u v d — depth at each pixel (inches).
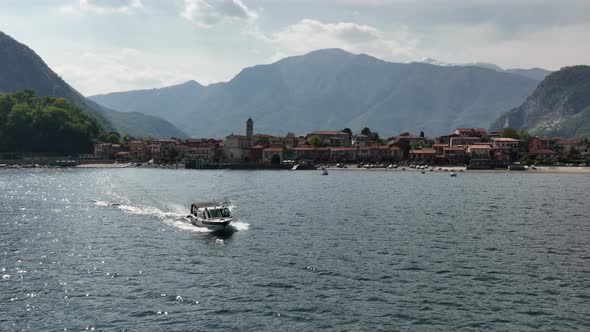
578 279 1935.3
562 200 4736.7
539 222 3304.6
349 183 7160.4
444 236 2783.0
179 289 1808.6
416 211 3858.3
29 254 2335.1
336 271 2034.9
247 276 1968.5
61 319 1536.7
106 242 2596.0
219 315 1572.3
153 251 2386.8
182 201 4503.0
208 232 2864.2
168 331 1454.2
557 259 2247.8
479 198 4916.3
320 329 1473.9
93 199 4692.4
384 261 2198.6
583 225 3184.1
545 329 1477.6
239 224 3154.5
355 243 2576.3
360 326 1496.1
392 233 2869.1
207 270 2052.2
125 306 1643.7
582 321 1531.7
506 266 2122.3
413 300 1702.8
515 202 4552.2
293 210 3875.5
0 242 2605.8
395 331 1464.1
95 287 1831.9
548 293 1774.1
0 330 1453.0
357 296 1739.7
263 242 2591.0
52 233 2859.3
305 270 2050.9
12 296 1732.3
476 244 2566.4
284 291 1788.9
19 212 3767.2
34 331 1450.5
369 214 3666.3
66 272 2026.3
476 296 1742.1
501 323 1519.4
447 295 1752.0
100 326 1486.2
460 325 1503.4
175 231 2901.1
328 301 1691.7
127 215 3572.8
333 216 3548.2
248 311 1604.3
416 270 2055.9
